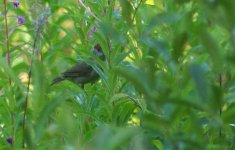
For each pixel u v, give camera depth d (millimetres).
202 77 4438
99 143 4156
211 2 4426
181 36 4922
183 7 5609
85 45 11688
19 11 12586
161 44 5043
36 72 5543
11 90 8734
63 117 5176
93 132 7824
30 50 10695
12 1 11945
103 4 10359
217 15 4465
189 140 4812
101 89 10523
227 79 6293
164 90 4750
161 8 8562
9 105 8727
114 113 8836
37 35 7844
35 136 5074
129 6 5297
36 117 5555
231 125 7441
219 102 4512
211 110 4523
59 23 13227
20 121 8414
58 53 12219
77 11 11461
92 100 9891
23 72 12000
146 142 4523
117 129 4113
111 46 10000
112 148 3992
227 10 4398
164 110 5105
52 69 13148
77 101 9812
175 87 5230
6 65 5816
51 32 13000
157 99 4547
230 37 4512
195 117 4797
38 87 5555
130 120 10148
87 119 9719
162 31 7531
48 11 8008
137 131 4082
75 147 4590
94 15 10156
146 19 8906
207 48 4434
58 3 13555
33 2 10977
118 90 9641
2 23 12273
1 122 9883
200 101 4504
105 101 9188
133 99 8484
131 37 9289
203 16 4793
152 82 4711
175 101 4531
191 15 5012
